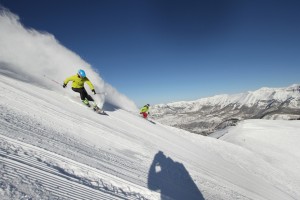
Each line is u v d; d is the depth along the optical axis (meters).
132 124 15.46
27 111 7.51
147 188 5.04
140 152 9.07
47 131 6.20
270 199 13.45
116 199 3.55
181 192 6.41
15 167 3.04
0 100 7.40
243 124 51.12
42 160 3.83
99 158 5.79
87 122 9.98
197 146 19.88
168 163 9.33
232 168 17.75
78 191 3.20
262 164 25.02
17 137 4.46
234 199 9.02
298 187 22.38
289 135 39.84
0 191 2.30
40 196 2.56
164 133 17.98
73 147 5.71
